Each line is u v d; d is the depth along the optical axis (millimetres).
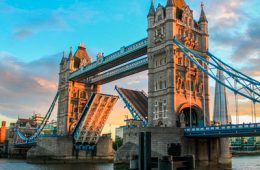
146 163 30391
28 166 83938
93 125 92562
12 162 104938
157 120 66938
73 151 98812
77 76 101438
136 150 58656
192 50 70188
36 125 172125
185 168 29312
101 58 89188
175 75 66125
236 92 56844
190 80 69188
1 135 188250
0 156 155250
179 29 69375
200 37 73562
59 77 112688
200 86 70500
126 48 80500
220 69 61000
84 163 95875
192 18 72938
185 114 69875
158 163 29438
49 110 115312
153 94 69375
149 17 73125
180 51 68188
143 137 31219
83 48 114375
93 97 82875
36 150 99188
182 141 59125
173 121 63312
